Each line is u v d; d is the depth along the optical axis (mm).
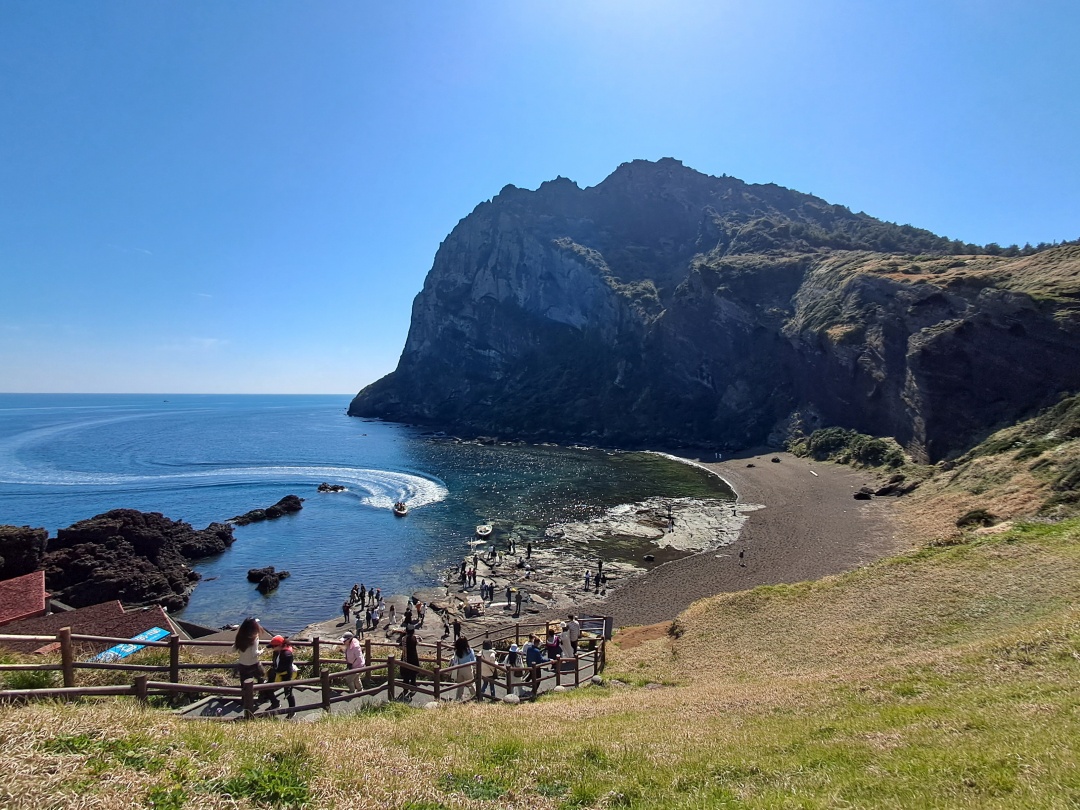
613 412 139375
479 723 11289
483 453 114000
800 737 9789
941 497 53281
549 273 188250
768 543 50812
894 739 8938
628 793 7539
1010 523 30484
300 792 6695
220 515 66312
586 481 84062
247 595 43000
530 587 43562
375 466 97562
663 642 27094
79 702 9172
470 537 57062
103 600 40000
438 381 199375
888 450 75438
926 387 72500
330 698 11891
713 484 80688
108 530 48844
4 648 17844
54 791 5648
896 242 152750
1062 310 63375
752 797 7008
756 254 144375
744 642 23594
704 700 14641
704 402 127312
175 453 112938
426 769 8023
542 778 8125
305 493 76938
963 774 6949
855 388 90188
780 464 88562
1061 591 19000
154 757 6816
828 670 17797
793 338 106562
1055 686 10625
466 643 16344
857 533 50406
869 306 91812
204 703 11609
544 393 160125
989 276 76875
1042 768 6691
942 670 13648
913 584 24344
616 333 160125
